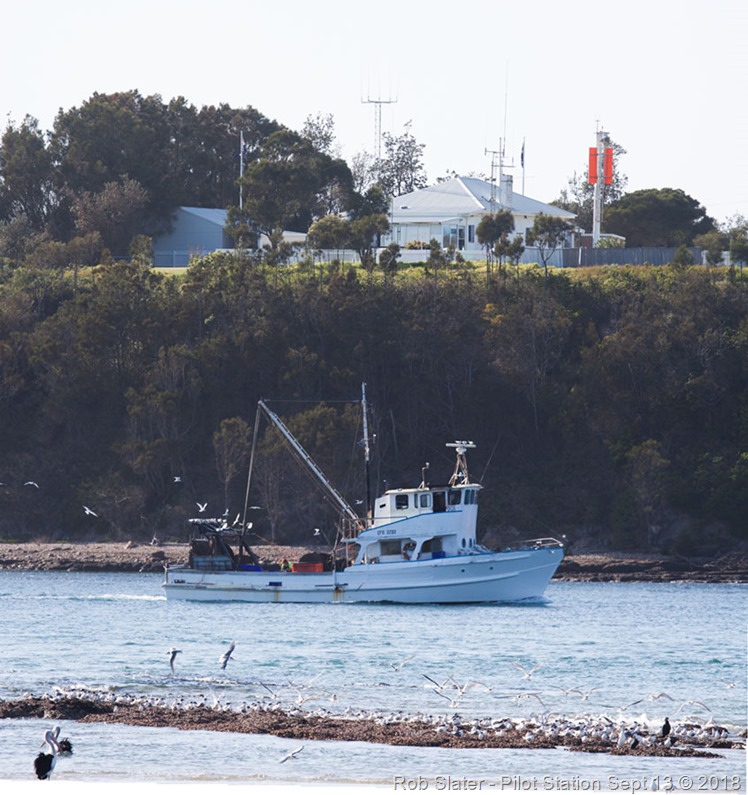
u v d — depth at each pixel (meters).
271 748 196.62
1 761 189.38
